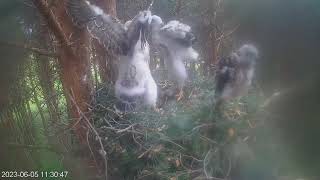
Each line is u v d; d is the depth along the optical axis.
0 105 1.18
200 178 0.95
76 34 1.14
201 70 1.41
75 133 1.24
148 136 1.10
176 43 1.21
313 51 0.62
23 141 1.29
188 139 1.04
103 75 1.33
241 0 0.75
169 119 1.11
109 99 1.26
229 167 0.93
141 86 1.23
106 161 1.05
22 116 1.28
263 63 0.71
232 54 0.98
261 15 0.68
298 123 0.65
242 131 0.94
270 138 0.76
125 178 1.14
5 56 1.12
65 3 1.12
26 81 1.32
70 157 1.25
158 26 1.20
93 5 1.14
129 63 1.22
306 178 0.65
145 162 1.10
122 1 1.56
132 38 1.17
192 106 1.12
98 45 1.27
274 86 0.70
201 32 1.35
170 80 1.44
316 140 0.64
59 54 1.14
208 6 1.29
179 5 1.47
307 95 0.63
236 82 0.96
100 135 1.16
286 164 0.69
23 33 1.15
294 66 0.64
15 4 1.06
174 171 1.06
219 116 1.00
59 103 1.41
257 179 0.80
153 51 1.51
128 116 1.18
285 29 0.65
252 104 0.90
